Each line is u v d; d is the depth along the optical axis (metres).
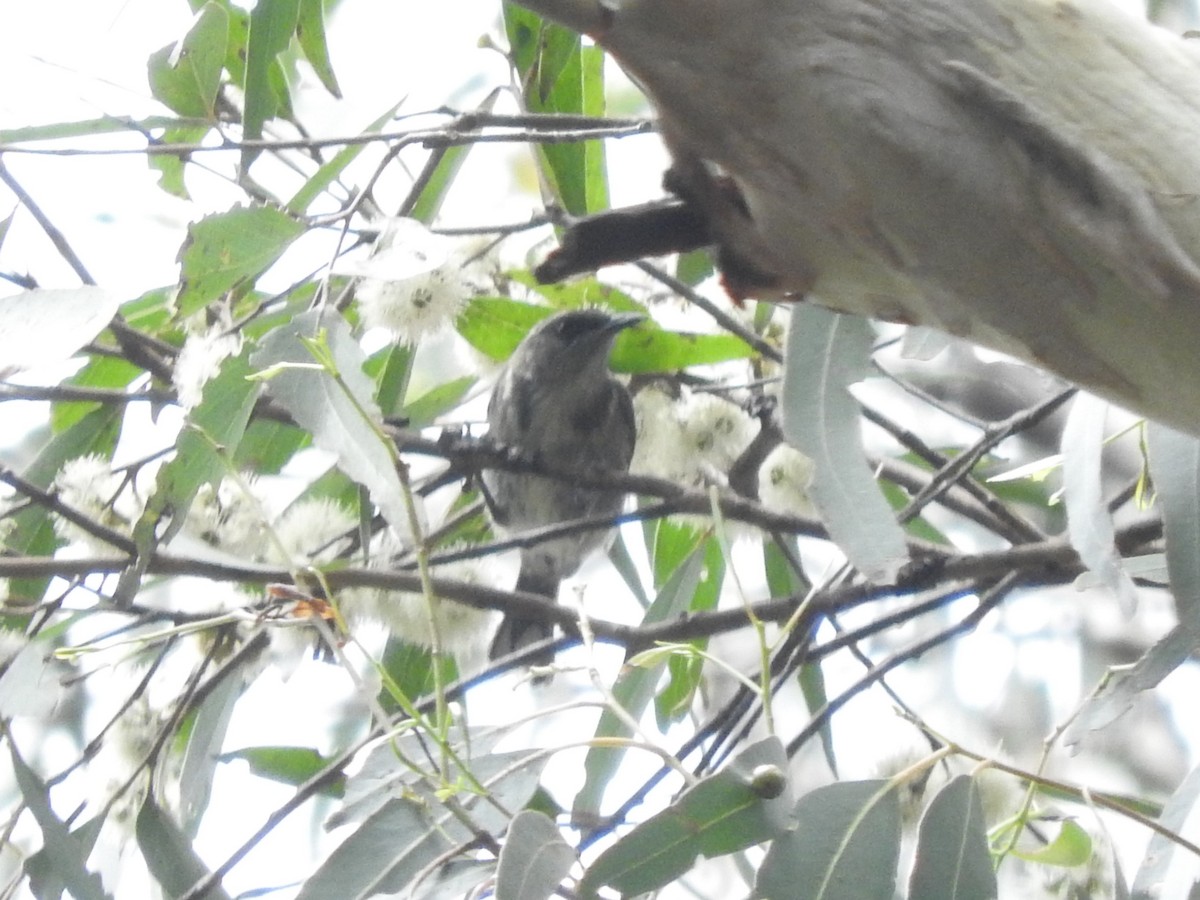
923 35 2.89
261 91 5.25
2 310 4.55
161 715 5.67
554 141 5.20
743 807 3.67
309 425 4.45
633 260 3.44
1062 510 7.45
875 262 3.09
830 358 4.40
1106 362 3.07
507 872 3.51
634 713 5.41
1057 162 2.83
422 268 4.45
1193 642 4.10
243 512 5.80
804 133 2.92
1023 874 5.25
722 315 5.93
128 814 5.50
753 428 6.41
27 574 5.09
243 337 5.16
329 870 4.20
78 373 6.36
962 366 8.49
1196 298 2.89
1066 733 4.20
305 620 4.25
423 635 5.66
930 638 5.34
